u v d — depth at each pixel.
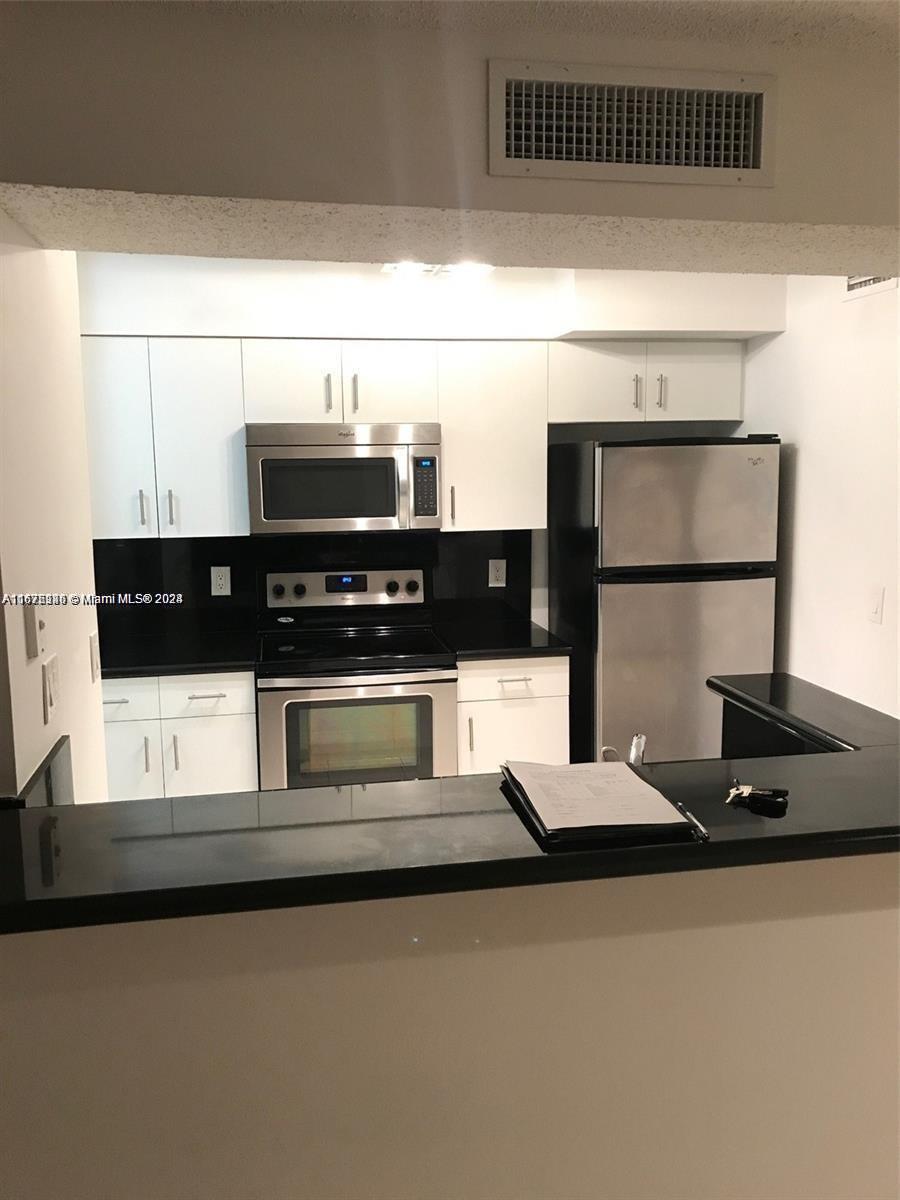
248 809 1.48
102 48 1.33
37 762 1.67
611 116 1.49
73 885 1.21
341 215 1.48
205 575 3.76
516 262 1.82
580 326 3.33
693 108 1.51
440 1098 1.38
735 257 1.79
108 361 3.27
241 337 3.34
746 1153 1.48
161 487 3.35
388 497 3.40
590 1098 1.42
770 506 3.41
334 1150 1.36
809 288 3.29
